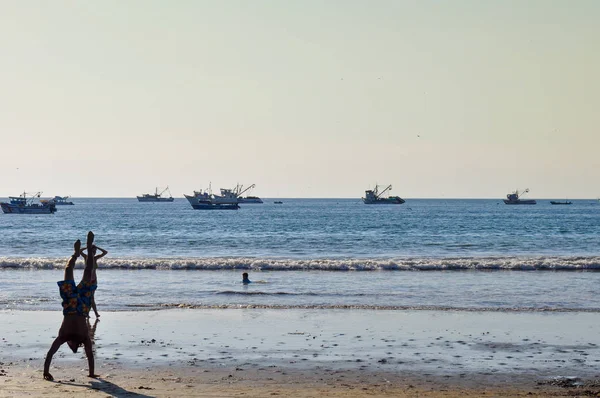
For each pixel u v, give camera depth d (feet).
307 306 273.75
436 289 330.34
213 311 260.62
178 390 147.74
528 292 319.47
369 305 277.03
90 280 160.76
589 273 403.95
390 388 152.35
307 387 152.56
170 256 583.99
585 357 184.14
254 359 181.06
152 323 234.38
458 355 186.39
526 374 165.78
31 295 303.48
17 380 155.53
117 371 166.81
